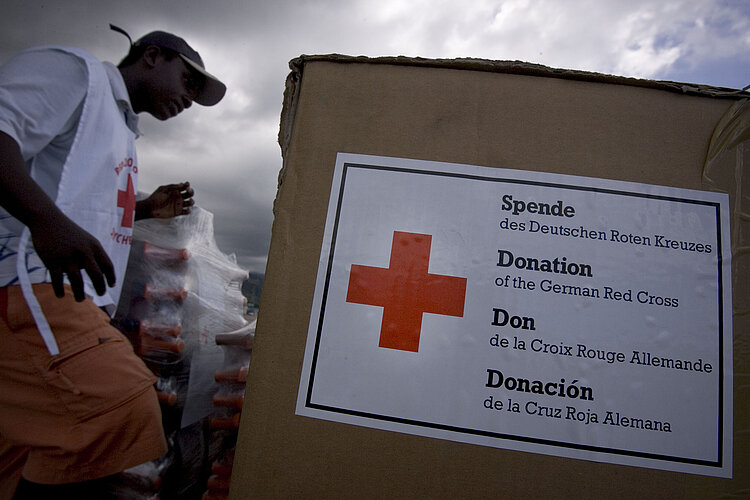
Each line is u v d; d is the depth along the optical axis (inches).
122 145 36.4
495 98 24.2
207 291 45.1
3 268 29.9
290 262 23.4
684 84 23.7
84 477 30.9
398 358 22.0
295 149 24.6
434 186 23.4
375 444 21.5
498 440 21.1
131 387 32.2
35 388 30.0
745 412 21.1
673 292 22.1
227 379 40.0
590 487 20.7
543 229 22.8
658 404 21.2
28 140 29.9
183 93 45.1
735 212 22.8
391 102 24.5
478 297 22.3
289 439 21.8
